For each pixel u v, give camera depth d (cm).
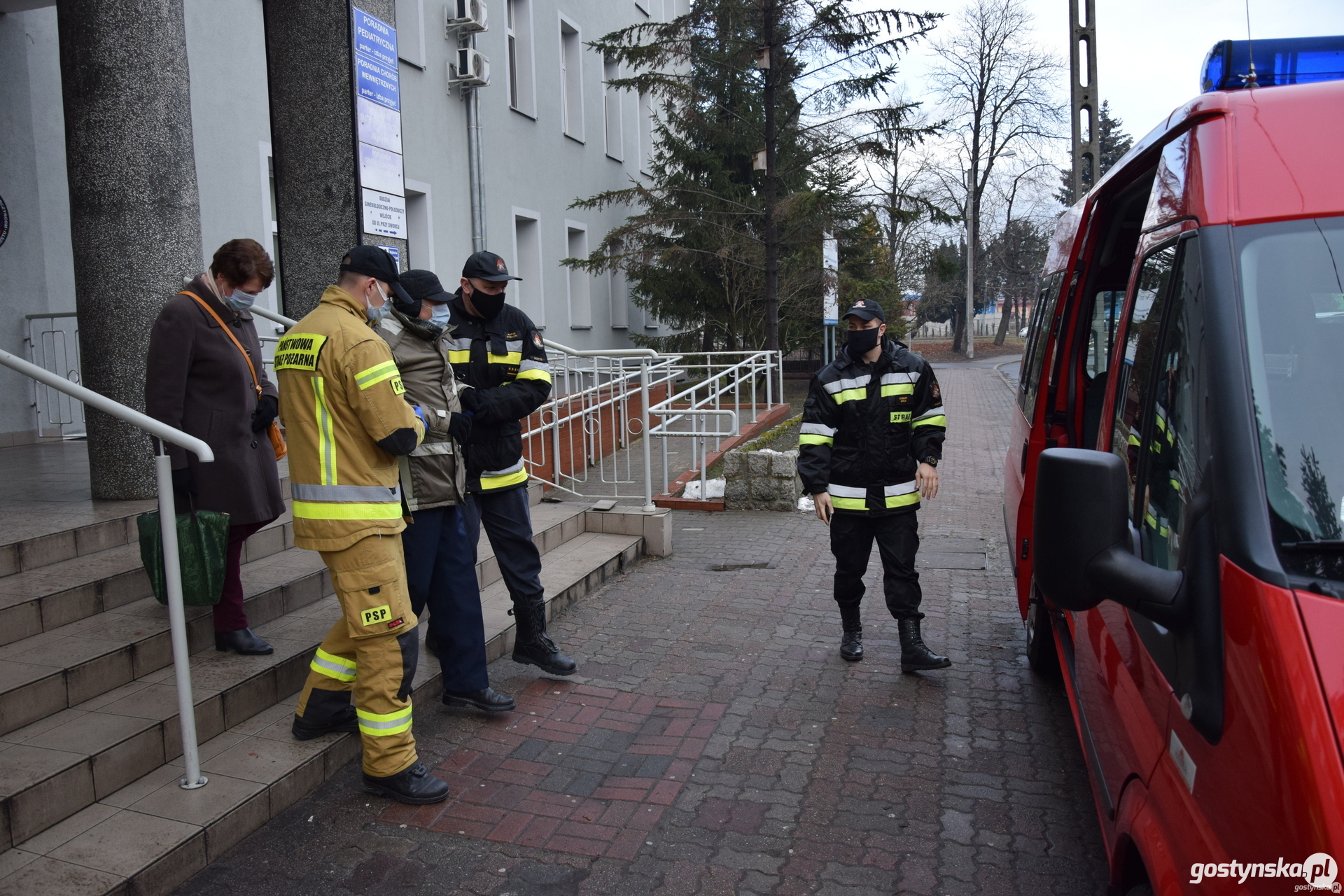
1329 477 179
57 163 806
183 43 532
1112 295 466
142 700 371
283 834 340
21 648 383
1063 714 450
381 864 324
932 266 2034
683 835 344
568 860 328
